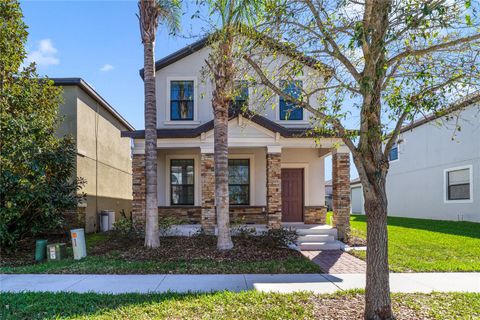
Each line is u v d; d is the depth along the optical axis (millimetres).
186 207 14328
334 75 6062
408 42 5395
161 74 14375
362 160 4980
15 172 10094
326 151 14023
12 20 11133
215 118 10141
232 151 14914
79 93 14945
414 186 23031
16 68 11234
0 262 9391
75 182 12008
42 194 10203
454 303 5723
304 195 15016
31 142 10086
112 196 19375
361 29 4344
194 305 5543
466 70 5219
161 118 14242
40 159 10523
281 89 6223
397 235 13789
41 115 11445
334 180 13203
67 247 11344
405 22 4469
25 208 10164
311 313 5211
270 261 8953
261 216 14602
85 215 15055
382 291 4891
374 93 4801
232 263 8688
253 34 5988
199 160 14750
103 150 17875
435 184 20766
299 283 7051
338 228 12562
